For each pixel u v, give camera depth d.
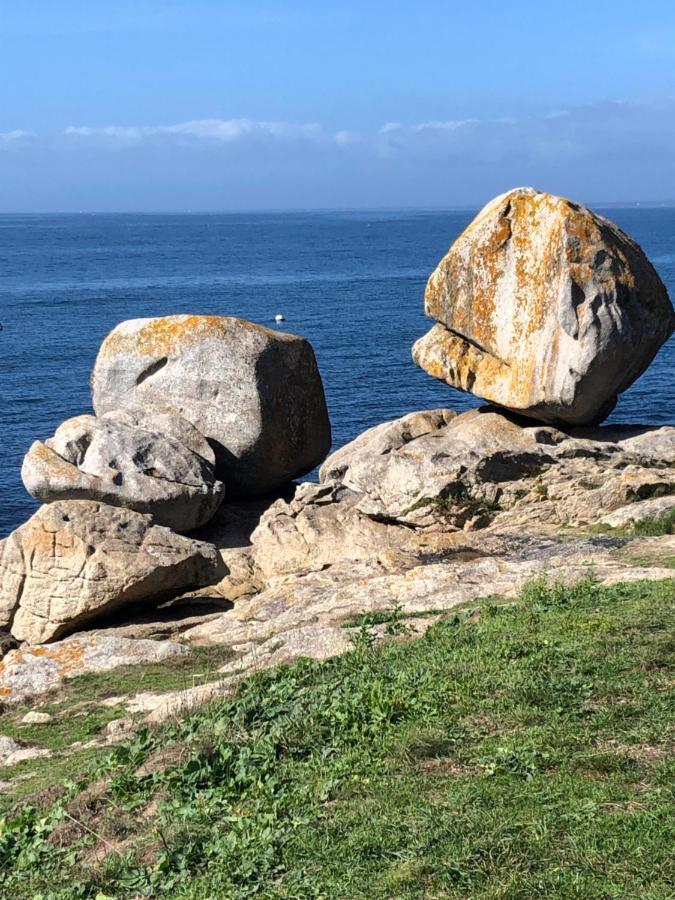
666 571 18.11
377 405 55.16
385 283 123.69
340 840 10.11
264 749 12.38
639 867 8.72
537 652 13.66
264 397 28.44
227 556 25.58
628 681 12.34
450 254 27.14
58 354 73.44
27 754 15.43
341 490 26.53
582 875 8.73
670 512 23.02
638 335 25.48
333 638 16.98
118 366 29.41
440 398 56.66
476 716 12.17
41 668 19.14
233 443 28.48
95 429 26.77
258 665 16.62
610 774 10.30
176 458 26.80
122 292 117.00
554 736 11.22
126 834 11.59
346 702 13.09
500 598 18.23
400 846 9.71
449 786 10.60
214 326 28.91
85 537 22.80
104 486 25.75
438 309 27.44
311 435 29.73
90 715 16.77
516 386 26.20
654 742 10.88
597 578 18.12
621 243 26.02
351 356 69.12
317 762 11.90
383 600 19.45
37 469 25.95
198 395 28.67
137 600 23.03
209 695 15.27
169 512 26.06
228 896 9.66
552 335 25.52
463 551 23.06
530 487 25.16
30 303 106.25
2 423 53.25
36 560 22.83
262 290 116.88
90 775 13.30
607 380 25.56
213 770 12.28
